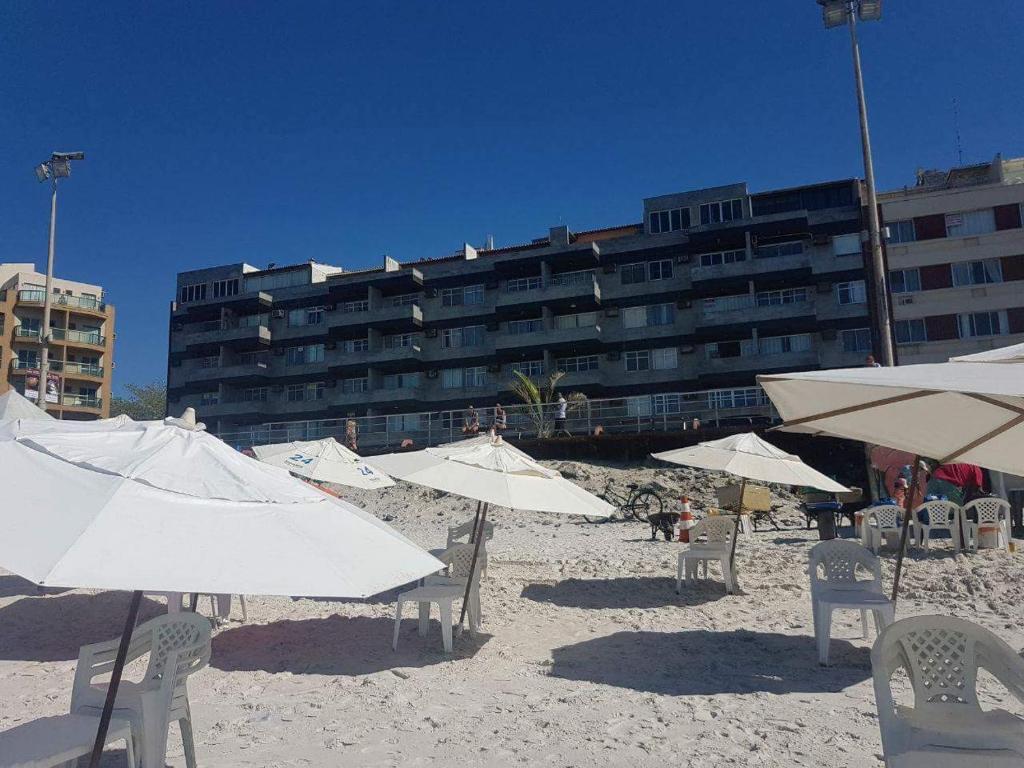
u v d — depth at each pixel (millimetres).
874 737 4344
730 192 45250
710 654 6500
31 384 28484
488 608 8711
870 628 7371
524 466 7027
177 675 3732
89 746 3199
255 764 4051
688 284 44562
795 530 16344
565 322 47688
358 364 50344
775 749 4176
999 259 39031
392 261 54406
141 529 2557
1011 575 8969
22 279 67312
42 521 2561
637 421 30219
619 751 4191
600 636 7281
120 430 3455
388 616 8383
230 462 3189
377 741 4414
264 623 7977
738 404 32000
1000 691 5090
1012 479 14094
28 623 7863
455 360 49250
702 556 9344
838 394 4859
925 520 11555
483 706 5094
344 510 3277
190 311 56531
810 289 42312
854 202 42500
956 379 3609
